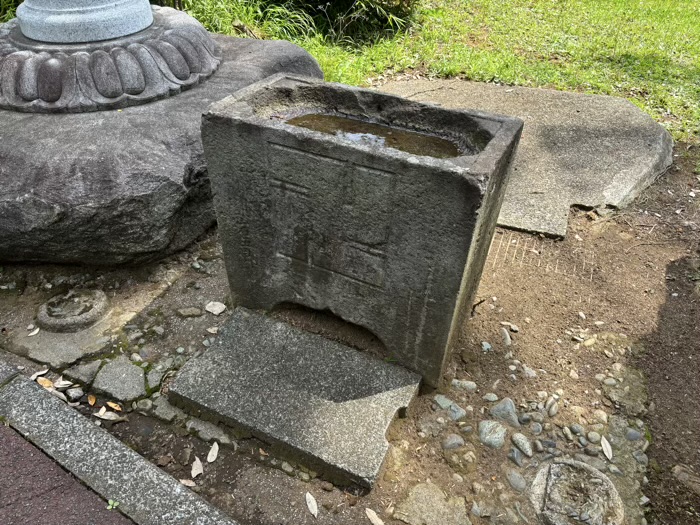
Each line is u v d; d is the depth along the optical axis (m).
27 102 3.06
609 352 2.75
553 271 3.27
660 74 5.79
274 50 4.07
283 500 2.08
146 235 2.82
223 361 2.45
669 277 3.25
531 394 2.52
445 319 2.17
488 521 2.04
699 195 4.00
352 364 2.42
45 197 2.62
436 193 1.87
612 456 2.27
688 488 2.16
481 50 6.30
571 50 6.41
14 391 2.30
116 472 2.04
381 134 2.42
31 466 2.07
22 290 2.96
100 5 3.21
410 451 2.25
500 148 1.97
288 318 2.66
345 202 2.09
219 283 3.04
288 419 2.22
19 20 3.41
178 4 5.08
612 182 3.94
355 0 6.35
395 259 2.13
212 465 2.19
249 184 2.27
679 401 2.51
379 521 2.02
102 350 2.63
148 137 2.91
